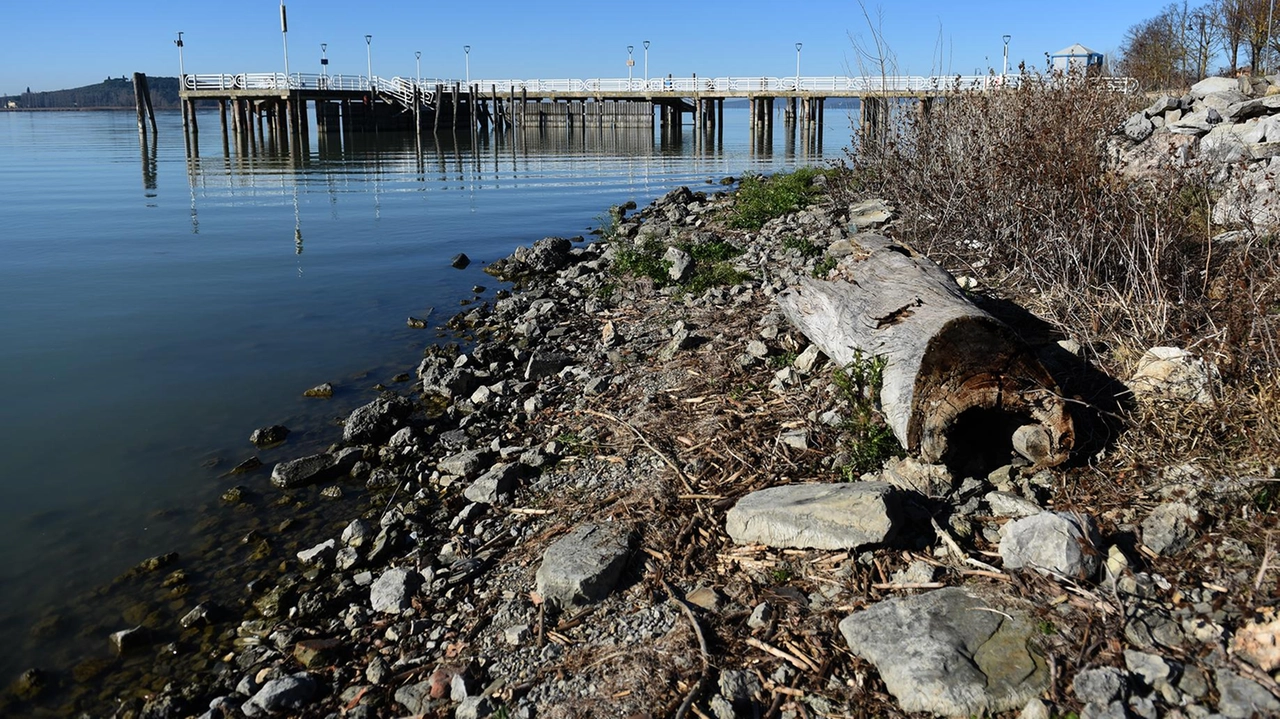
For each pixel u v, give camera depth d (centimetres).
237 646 423
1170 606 340
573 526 473
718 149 3884
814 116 4425
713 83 4497
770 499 432
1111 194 704
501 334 915
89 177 2592
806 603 378
